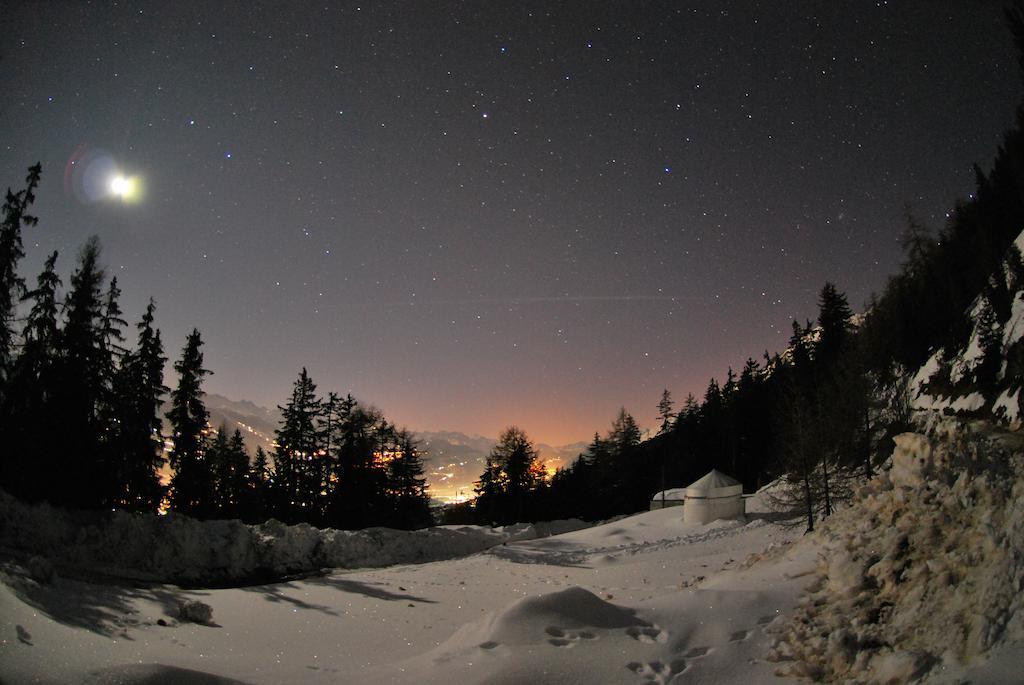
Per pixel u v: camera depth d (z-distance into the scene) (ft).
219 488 147.64
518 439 224.12
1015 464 30.81
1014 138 141.49
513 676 25.11
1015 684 18.29
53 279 78.64
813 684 23.89
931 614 25.50
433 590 64.85
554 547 123.95
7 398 74.95
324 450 170.40
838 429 116.67
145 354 100.89
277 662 32.30
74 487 79.77
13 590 32.55
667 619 31.83
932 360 122.01
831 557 36.52
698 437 267.39
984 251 128.98
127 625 34.96
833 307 226.99
